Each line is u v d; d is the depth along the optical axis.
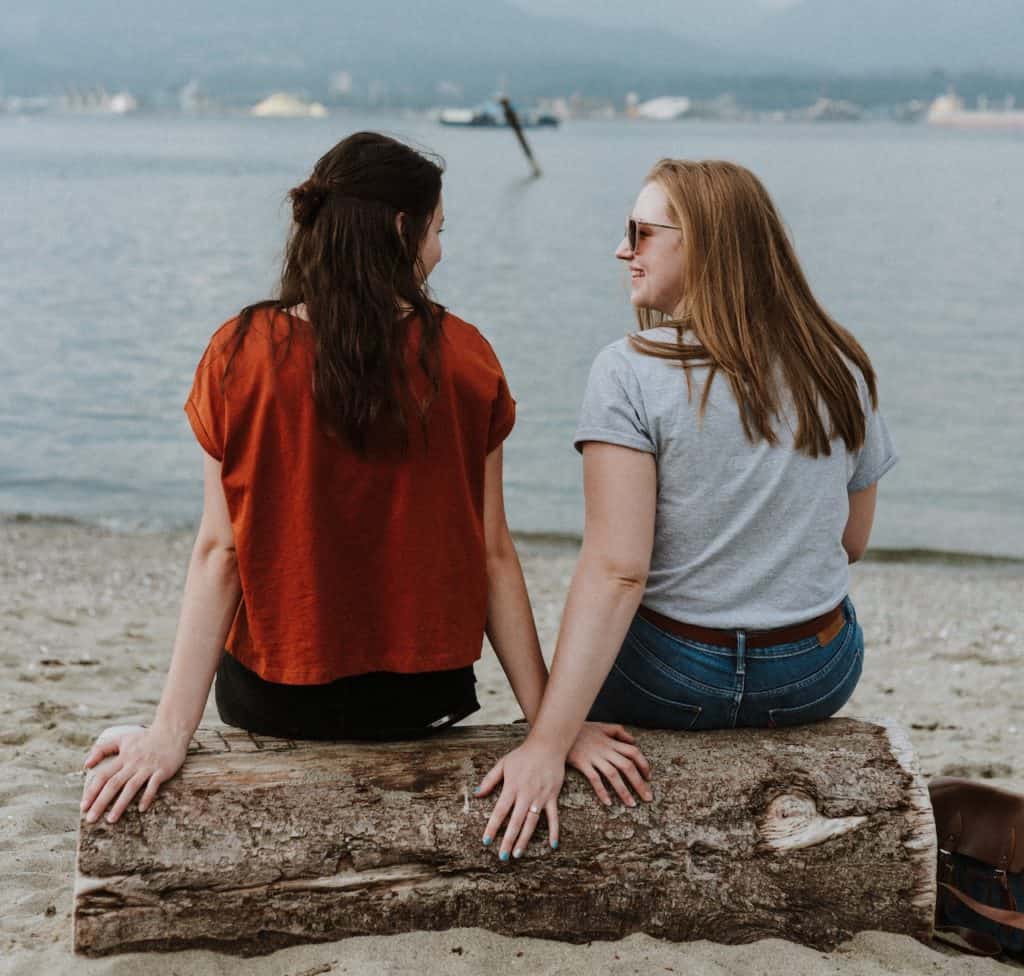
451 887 2.34
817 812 2.44
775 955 2.36
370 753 2.46
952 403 15.06
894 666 6.37
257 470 2.34
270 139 135.25
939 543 10.12
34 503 10.51
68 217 36.78
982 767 4.31
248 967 2.26
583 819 2.38
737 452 2.48
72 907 2.64
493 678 5.71
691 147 112.56
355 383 2.30
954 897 2.63
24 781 3.69
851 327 20.16
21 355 16.88
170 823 2.28
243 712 2.51
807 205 44.69
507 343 18.36
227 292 23.08
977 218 39.84
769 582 2.52
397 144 2.46
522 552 9.48
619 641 2.43
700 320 2.52
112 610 7.07
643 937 2.38
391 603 2.44
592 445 2.49
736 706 2.55
